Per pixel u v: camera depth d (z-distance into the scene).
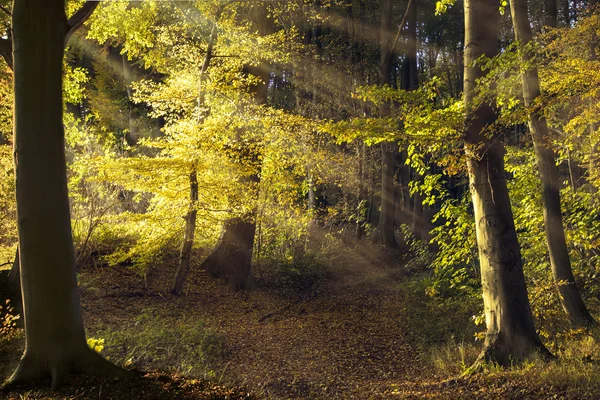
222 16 14.80
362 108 23.27
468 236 13.17
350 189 24.31
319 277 19.02
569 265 11.23
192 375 7.11
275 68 25.44
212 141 13.21
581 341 9.09
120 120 28.09
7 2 10.43
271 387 8.31
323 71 25.20
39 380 5.58
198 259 17.91
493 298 8.20
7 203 13.61
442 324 12.31
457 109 8.94
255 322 13.38
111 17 13.69
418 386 7.88
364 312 14.91
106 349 8.88
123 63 28.44
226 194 14.03
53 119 5.71
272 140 14.15
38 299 5.64
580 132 11.11
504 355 7.95
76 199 16.22
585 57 11.99
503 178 8.27
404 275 19.92
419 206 26.06
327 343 11.60
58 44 5.79
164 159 13.02
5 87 12.20
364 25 28.11
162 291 14.91
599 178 11.93
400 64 34.97
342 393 8.08
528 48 7.78
